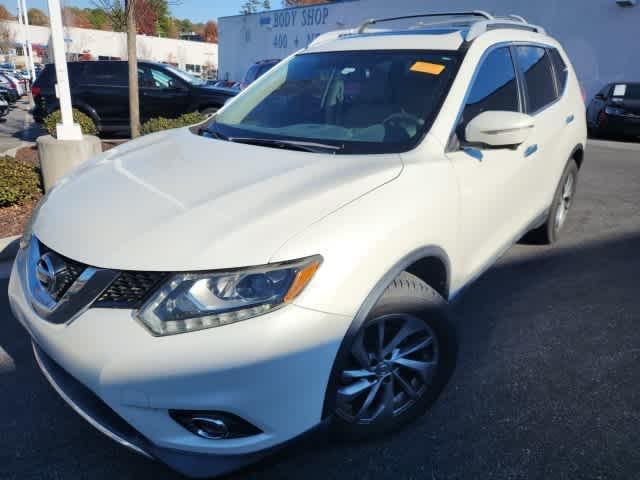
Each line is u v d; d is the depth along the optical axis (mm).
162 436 1813
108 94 10766
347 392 2062
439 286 2516
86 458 2240
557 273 4109
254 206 1971
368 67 3020
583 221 5414
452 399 2609
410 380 2338
